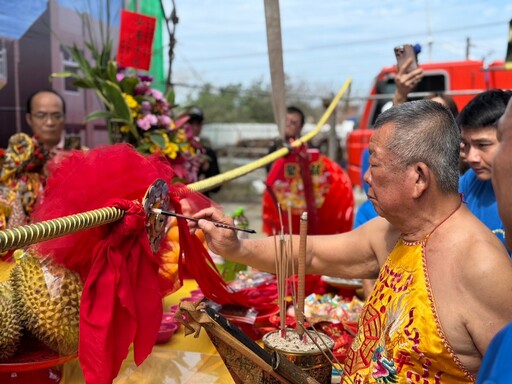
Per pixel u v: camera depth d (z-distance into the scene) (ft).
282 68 6.57
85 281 3.36
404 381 3.10
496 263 2.90
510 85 20.85
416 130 3.16
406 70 7.07
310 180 7.77
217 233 4.24
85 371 3.05
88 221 2.90
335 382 4.07
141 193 3.51
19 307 3.38
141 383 3.78
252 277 6.07
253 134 39.88
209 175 12.64
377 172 3.26
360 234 4.35
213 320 3.11
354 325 4.82
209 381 3.84
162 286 4.05
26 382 3.46
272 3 6.19
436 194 3.20
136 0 10.35
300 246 3.76
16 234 2.47
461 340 2.98
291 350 3.53
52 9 8.98
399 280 3.28
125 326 3.22
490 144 4.88
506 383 1.93
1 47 8.29
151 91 7.14
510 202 2.30
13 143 6.31
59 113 7.95
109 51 7.43
